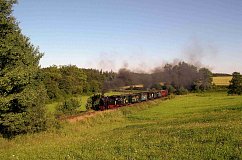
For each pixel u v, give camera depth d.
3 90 32.06
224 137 21.97
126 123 50.56
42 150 25.59
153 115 59.34
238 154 17.17
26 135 35.22
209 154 18.16
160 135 27.42
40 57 38.50
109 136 32.31
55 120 39.88
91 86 134.12
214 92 139.50
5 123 32.94
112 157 19.80
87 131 40.41
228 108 54.91
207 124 32.03
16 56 32.03
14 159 22.70
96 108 62.53
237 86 113.31
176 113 59.75
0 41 31.23
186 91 138.62
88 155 21.03
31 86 36.09
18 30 34.41
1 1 31.16
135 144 23.69
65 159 20.89
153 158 18.47
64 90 113.19
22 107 35.47
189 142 22.30
